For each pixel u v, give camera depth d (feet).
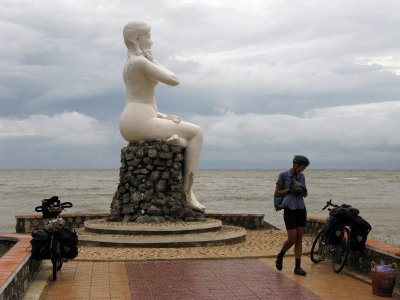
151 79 44.83
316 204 122.62
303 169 30.35
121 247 37.81
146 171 43.65
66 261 30.07
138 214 43.14
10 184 246.88
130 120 44.39
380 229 73.51
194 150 45.75
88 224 42.11
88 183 259.39
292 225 29.68
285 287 26.63
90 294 25.30
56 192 171.63
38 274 29.32
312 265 32.32
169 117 45.83
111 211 45.73
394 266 26.14
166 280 28.02
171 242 37.88
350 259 30.81
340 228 30.04
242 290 25.99
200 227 40.52
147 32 45.37
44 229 28.27
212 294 25.25
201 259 33.63
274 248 38.01
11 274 21.62
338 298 24.61
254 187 219.20
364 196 152.66
